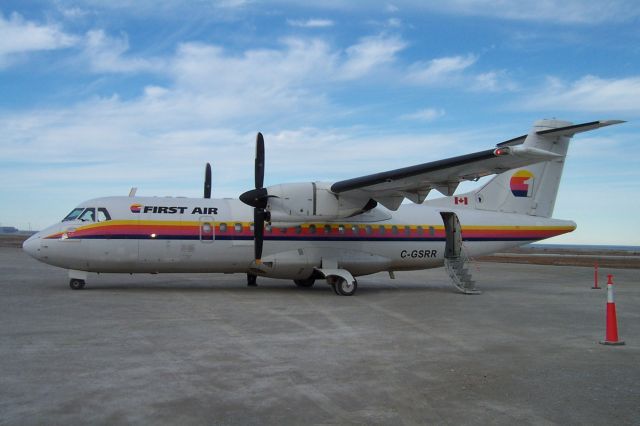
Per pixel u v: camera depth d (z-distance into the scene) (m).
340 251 16.36
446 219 17.88
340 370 6.82
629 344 8.72
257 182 15.39
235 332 9.27
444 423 4.99
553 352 8.07
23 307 11.68
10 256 35.28
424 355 7.77
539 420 5.10
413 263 17.39
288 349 8.00
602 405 5.56
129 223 15.07
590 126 15.63
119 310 11.45
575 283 20.78
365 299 14.54
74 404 5.30
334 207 15.21
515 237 18.23
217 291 15.72
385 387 6.10
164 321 10.20
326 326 10.09
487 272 27.84
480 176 13.95
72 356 7.27
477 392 5.96
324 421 4.99
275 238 15.92
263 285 18.00
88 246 14.76
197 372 6.58
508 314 11.98
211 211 15.81
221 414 5.12
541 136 17.33
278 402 5.50
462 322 10.80
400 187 14.66
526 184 18.73
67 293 14.30
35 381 6.07
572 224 18.91
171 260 15.35
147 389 5.84
